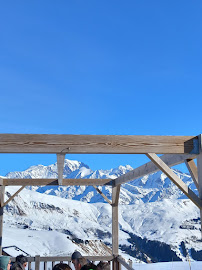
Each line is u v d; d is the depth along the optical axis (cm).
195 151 575
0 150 537
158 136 576
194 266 4969
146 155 579
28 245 6147
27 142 544
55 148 549
